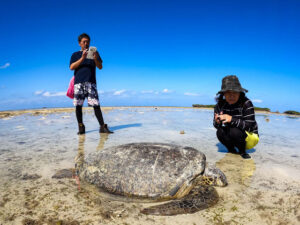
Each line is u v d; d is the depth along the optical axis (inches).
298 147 210.7
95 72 258.5
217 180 118.0
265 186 118.4
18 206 96.0
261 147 209.2
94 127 316.2
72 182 122.3
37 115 521.0
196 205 97.2
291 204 99.3
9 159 162.1
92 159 129.4
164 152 124.9
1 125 343.0
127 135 251.6
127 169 116.2
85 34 243.4
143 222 86.5
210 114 578.6
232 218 88.9
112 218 88.9
